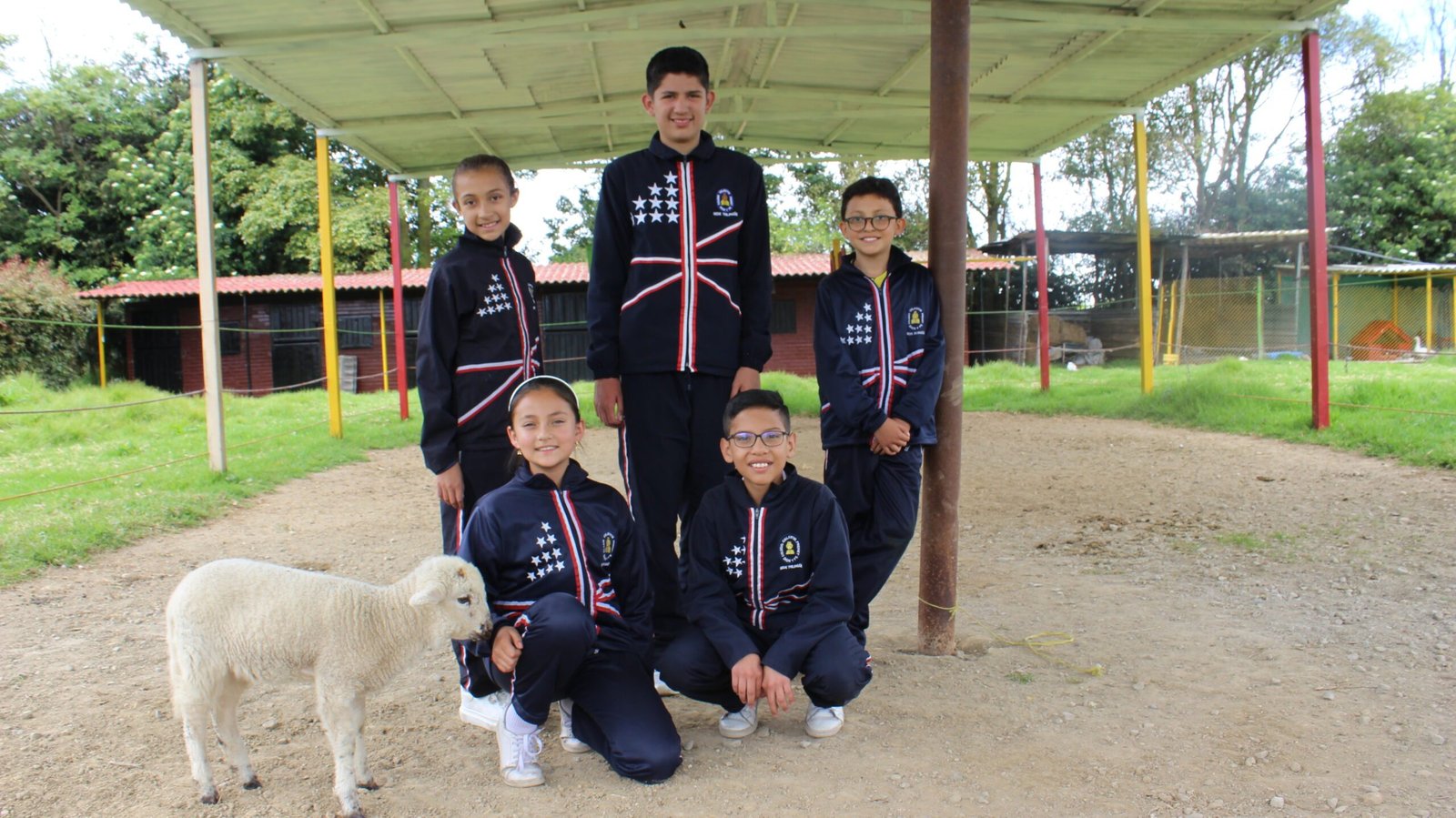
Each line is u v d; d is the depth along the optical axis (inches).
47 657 166.9
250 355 792.9
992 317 900.0
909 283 148.7
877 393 145.6
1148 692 141.3
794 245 1156.5
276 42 313.7
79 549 237.0
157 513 275.6
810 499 131.6
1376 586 186.1
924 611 159.3
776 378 679.1
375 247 985.5
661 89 136.9
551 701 117.6
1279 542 222.2
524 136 450.6
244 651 108.3
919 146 504.1
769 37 316.8
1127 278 1002.1
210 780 112.7
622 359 141.8
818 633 125.0
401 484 349.7
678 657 128.6
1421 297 900.6
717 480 143.6
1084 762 119.5
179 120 1023.6
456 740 131.7
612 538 128.0
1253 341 860.0
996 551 232.2
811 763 121.1
